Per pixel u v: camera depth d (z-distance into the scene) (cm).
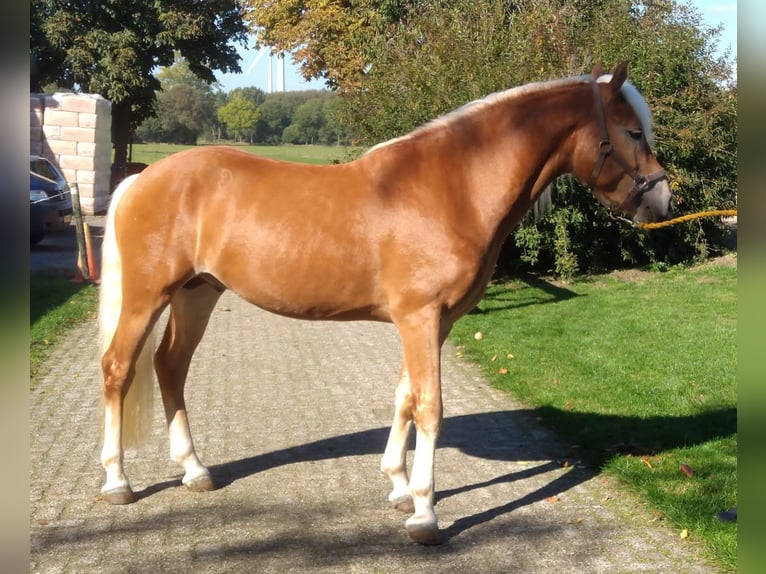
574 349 804
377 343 893
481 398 659
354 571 368
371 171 415
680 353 775
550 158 430
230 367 776
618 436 544
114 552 384
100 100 2350
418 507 399
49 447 534
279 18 2680
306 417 610
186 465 462
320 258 405
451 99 1191
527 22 1255
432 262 394
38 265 1411
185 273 430
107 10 2855
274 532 408
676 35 1309
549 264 1370
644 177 426
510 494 460
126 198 430
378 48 1423
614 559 379
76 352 824
